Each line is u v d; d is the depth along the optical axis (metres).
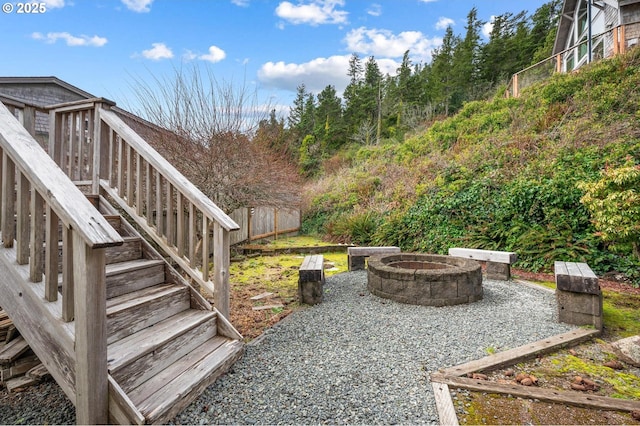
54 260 1.58
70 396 1.50
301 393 1.92
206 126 5.78
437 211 7.16
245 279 4.97
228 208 5.95
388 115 23.08
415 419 1.68
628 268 4.59
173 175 2.66
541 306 3.57
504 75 19.69
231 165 5.80
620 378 2.11
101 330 1.48
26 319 1.66
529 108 9.13
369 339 2.71
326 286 4.53
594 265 4.83
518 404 1.80
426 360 2.34
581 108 7.77
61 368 1.54
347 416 1.71
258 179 5.98
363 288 4.40
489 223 6.13
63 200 1.44
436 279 3.60
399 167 10.57
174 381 1.83
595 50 10.38
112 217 2.86
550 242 5.32
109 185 3.00
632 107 7.20
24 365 2.15
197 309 2.57
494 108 10.45
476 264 4.08
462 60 22.39
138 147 2.77
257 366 2.24
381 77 30.42
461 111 11.64
